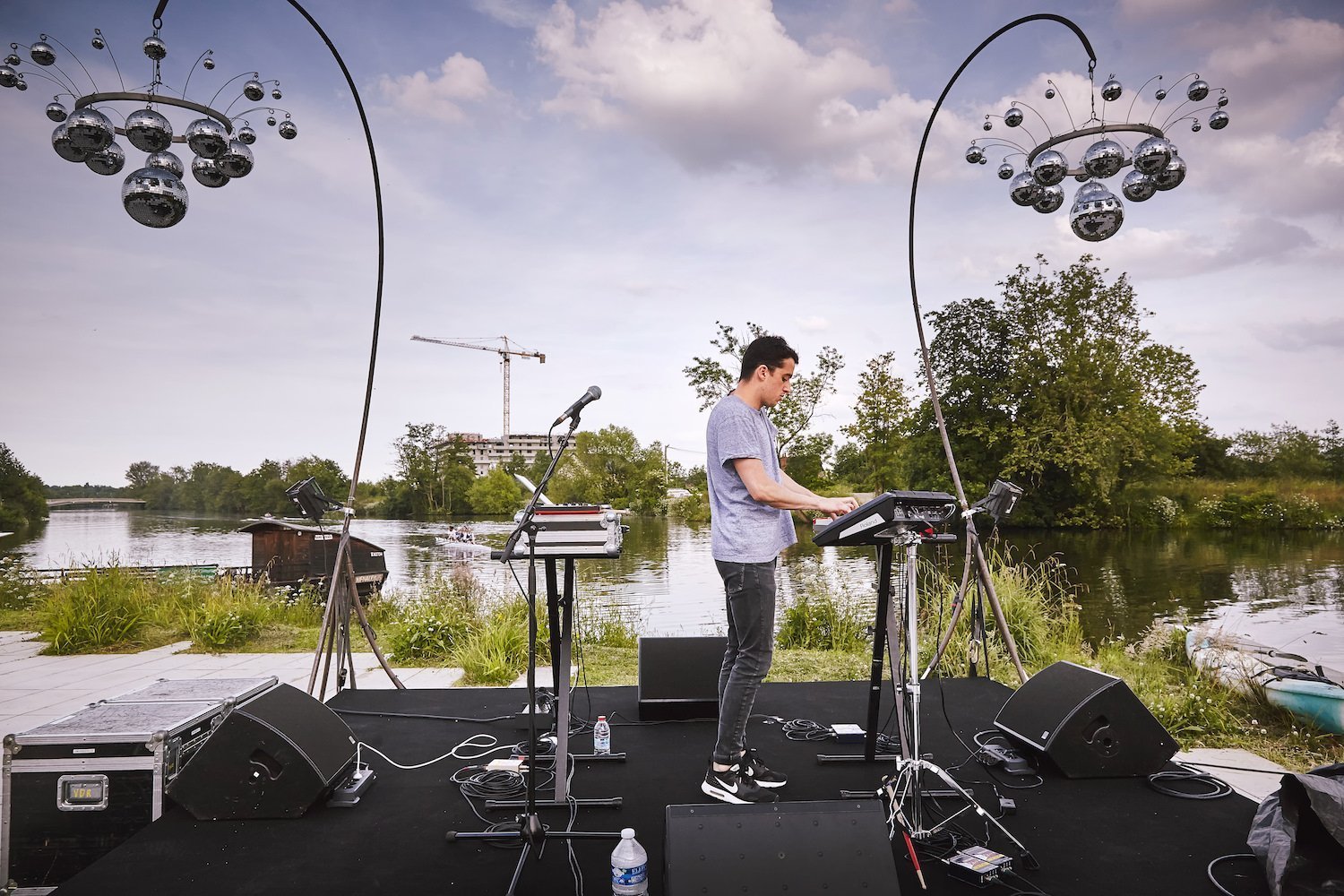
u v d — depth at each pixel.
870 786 2.90
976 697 4.15
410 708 4.09
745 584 2.64
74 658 7.04
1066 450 30.16
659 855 2.35
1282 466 33.72
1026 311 32.38
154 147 3.45
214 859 2.33
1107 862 2.29
